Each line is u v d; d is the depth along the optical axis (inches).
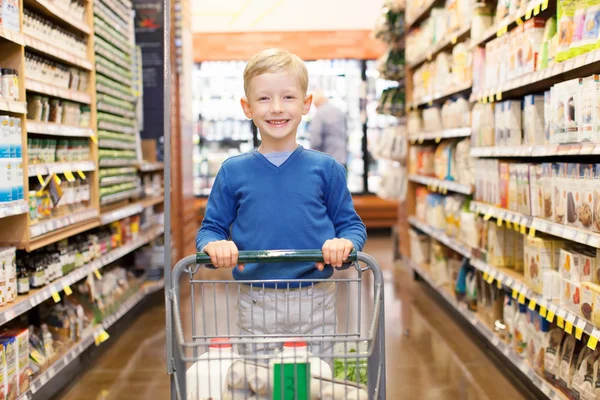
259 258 73.2
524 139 141.2
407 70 268.5
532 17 131.0
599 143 99.8
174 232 250.5
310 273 80.6
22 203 120.6
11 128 116.5
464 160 188.2
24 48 135.3
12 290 120.0
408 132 270.7
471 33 175.3
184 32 267.6
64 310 151.6
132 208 201.2
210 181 424.8
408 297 227.6
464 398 133.5
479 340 175.5
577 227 110.8
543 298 121.3
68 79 156.9
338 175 84.1
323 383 69.6
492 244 156.7
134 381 145.6
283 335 67.6
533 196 130.8
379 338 70.2
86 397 136.1
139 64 230.8
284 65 78.2
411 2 256.8
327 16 396.8
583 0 109.0
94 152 170.6
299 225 80.7
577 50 109.0
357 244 78.0
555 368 119.9
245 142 425.4
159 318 201.5
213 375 71.3
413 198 274.1
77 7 163.5
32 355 126.3
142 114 237.0
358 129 425.7
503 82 147.7
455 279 202.1
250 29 417.4
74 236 165.5
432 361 158.1
